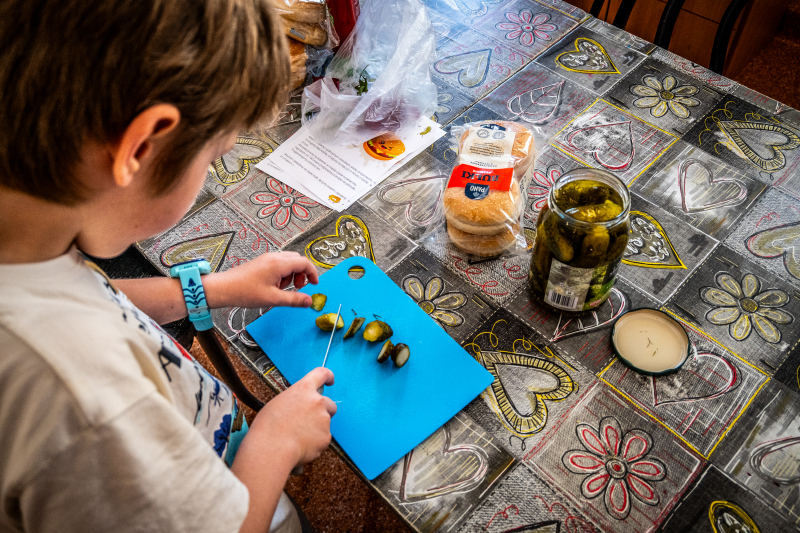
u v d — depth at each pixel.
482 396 0.70
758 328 0.75
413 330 0.76
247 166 0.98
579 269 0.68
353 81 1.04
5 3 0.30
